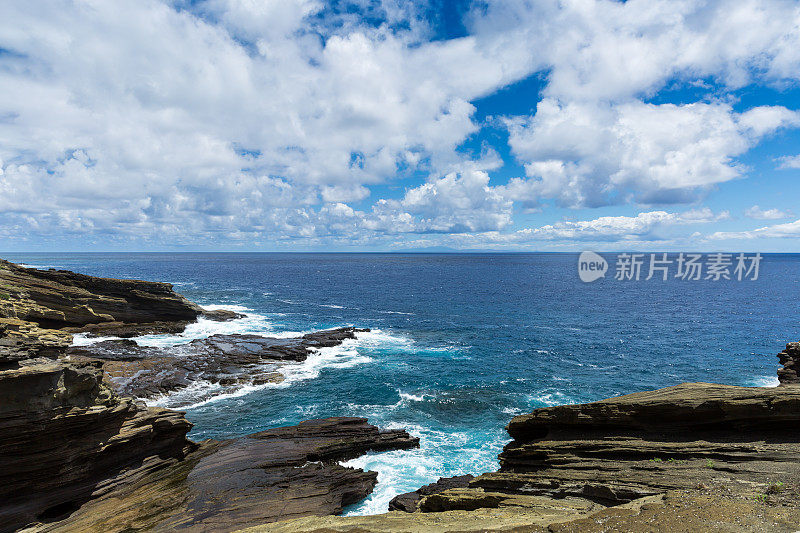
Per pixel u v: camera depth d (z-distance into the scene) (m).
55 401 17.69
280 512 18.58
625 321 69.69
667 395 17.55
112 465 20.59
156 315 61.41
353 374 41.88
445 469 25.00
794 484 11.82
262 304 88.44
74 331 51.34
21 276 53.06
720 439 15.48
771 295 105.19
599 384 39.00
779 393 15.06
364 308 83.94
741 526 9.64
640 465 15.36
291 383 39.31
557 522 11.13
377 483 23.44
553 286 130.25
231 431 29.88
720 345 52.81
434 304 89.88
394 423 31.17
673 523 10.20
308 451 24.83
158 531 16.75
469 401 35.22
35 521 17.22
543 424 20.05
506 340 56.47
